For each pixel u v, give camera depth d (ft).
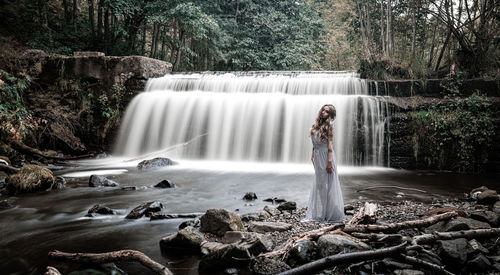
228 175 28.07
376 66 39.70
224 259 10.19
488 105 30.50
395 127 32.71
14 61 41.93
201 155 37.93
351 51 74.69
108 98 42.57
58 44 50.90
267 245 11.76
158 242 12.53
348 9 65.16
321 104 34.35
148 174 28.27
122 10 52.44
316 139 14.56
